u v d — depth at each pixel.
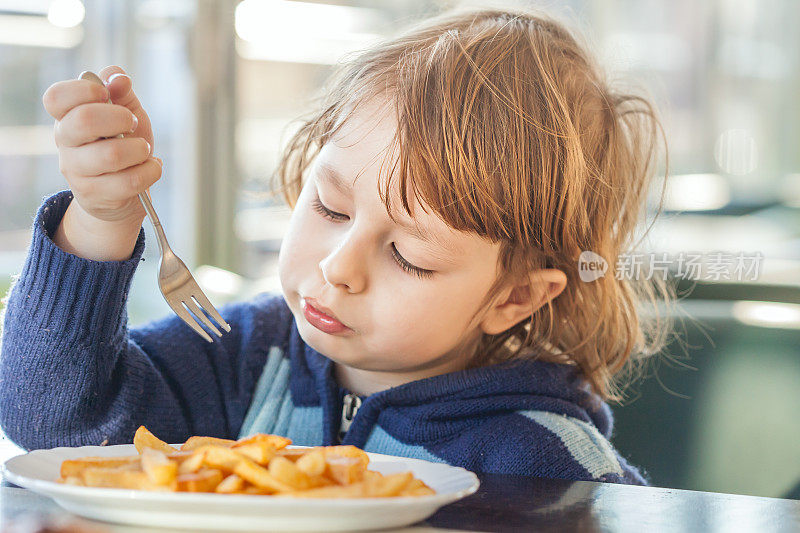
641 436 1.41
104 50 2.79
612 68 1.22
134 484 0.53
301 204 0.94
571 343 1.10
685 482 1.40
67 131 0.74
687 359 1.42
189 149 2.96
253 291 2.22
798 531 0.60
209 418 1.02
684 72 3.58
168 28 2.89
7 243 2.71
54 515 0.55
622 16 3.31
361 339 0.90
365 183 0.86
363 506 0.50
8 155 2.71
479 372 0.97
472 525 0.57
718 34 3.61
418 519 0.55
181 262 0.83
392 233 0.87
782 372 1.40
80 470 0.56
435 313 0.89
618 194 1.13
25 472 0.59
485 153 0.90
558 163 0.96
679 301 1.46
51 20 2.71
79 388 0.85
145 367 0.96
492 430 0.93
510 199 0.92
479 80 0.93
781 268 2.09
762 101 3.81
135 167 0.77
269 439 0.60
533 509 0.63
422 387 0.96
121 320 0.87
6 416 0.86
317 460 0.55
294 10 2.85
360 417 0.98
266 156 2.95
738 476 1.40
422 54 0.97
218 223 3.01
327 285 0.88
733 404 1.41
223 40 2.92
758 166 3.76
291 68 2.89
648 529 0.59
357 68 0.99
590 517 0.61
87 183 0.75
